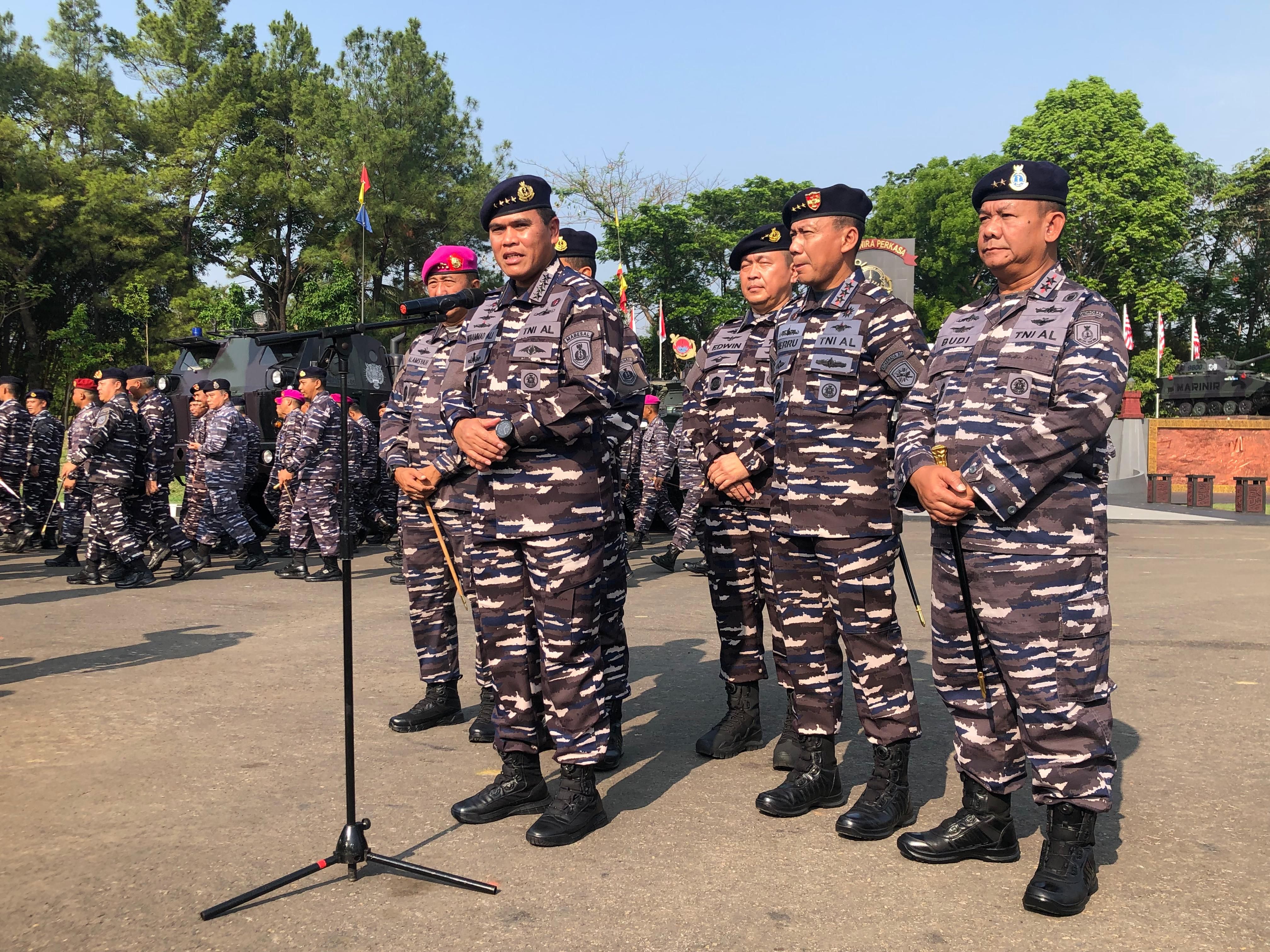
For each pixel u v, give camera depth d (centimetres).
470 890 281
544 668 323
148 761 392
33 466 1129
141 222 3834
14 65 3847
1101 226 4362
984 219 288
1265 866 295
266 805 346
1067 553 267
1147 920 261
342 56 4003
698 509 425
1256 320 5100
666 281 4841
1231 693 489
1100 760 269
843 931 256
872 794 331
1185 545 1191
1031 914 266
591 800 325
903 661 334
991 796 301
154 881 287
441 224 4031
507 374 321
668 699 496
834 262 351
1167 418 3188
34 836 319
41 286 3634
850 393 333
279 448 975
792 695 368
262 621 690
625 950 246
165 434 884
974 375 283
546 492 318
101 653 585
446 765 391
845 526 330
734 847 313
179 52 4081
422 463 435
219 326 3503
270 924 261
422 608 445
